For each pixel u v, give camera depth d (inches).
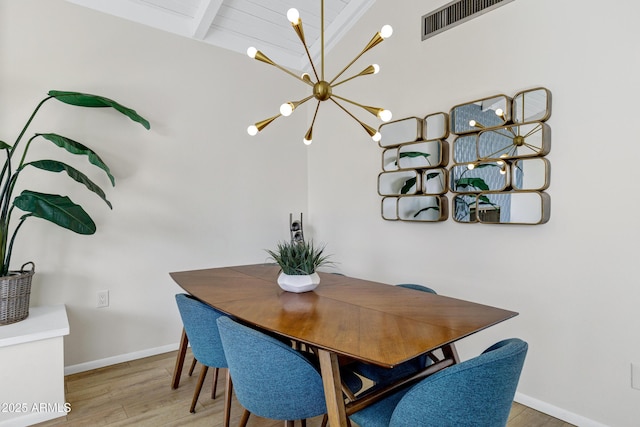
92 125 107.2
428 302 72.0
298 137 154.8
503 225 93.9
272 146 146.7
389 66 123.0
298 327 57.0
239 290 81.1
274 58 146.3
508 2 93.0
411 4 115.8
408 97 117.0
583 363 80.7
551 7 85.2
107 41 109.7
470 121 99.2
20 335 78.6
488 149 95.2
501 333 95.0
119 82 111.7
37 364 80.7
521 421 83.4
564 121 83.1
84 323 106.7
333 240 146.6
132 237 114.5
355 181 136.7
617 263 75.9
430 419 45.1
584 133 80.2
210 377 103.5
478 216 97.7
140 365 111.0
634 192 73.5
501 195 92.7
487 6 97.3
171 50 121.5
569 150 82.4
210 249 131.0
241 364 56.2
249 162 140.3
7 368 77.4
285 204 150.9
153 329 119.1
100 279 109.1
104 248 109.6
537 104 86.4
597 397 78.7
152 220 118.2
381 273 127.4
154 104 118.2
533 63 88.2
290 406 56.1
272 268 107.7
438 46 108.5
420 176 112.3
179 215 123.7
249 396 57.5
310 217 157.8
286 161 151.0
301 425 72.9
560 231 83.9
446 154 106.3
